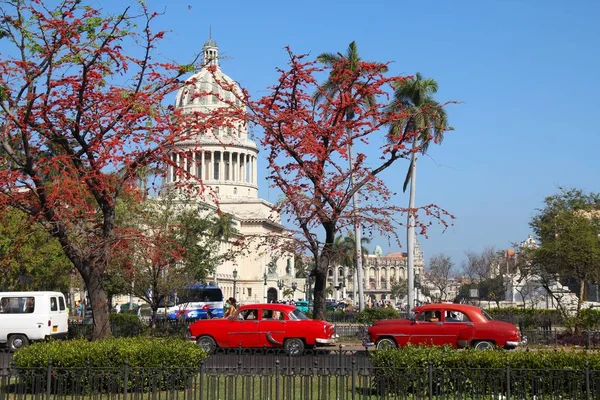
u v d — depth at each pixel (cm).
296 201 2952
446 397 1695
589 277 3969
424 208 3073
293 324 2955
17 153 2388
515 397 1650
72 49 2194
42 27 2198
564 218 4044
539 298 6181
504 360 1786
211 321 3008
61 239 2377
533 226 4300
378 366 1775
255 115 2867
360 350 2919
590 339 3459
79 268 2406
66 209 2388
